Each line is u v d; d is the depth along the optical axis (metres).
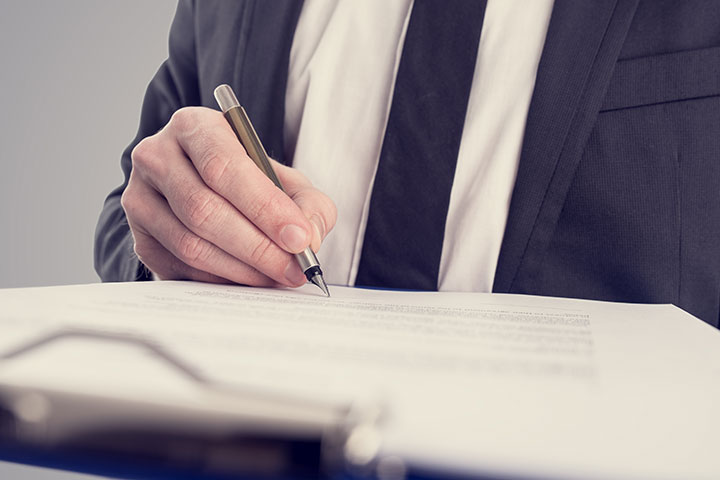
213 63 0.79
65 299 0.33
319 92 0.70
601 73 0.55
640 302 0.55
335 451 0.14
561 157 0.56
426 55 0.62
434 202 0.61
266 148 0.72
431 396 0.17
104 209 0.82
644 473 0.13
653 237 0.54
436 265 0.61
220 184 0.45
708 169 0.53
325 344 0.23
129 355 0.20
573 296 0.56
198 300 0.35
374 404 0.15
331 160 0.69
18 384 0.16
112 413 0.15
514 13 0.62
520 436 0.15
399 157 0.62
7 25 1.51
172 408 0.15
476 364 0.21
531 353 0.24
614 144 0.55
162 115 0.88
